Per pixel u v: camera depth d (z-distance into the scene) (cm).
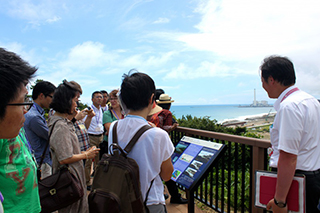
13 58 82
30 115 231
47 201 168
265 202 161
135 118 144
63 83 199
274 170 168
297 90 156
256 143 213
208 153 209
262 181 163
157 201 142
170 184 311
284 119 142
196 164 209
